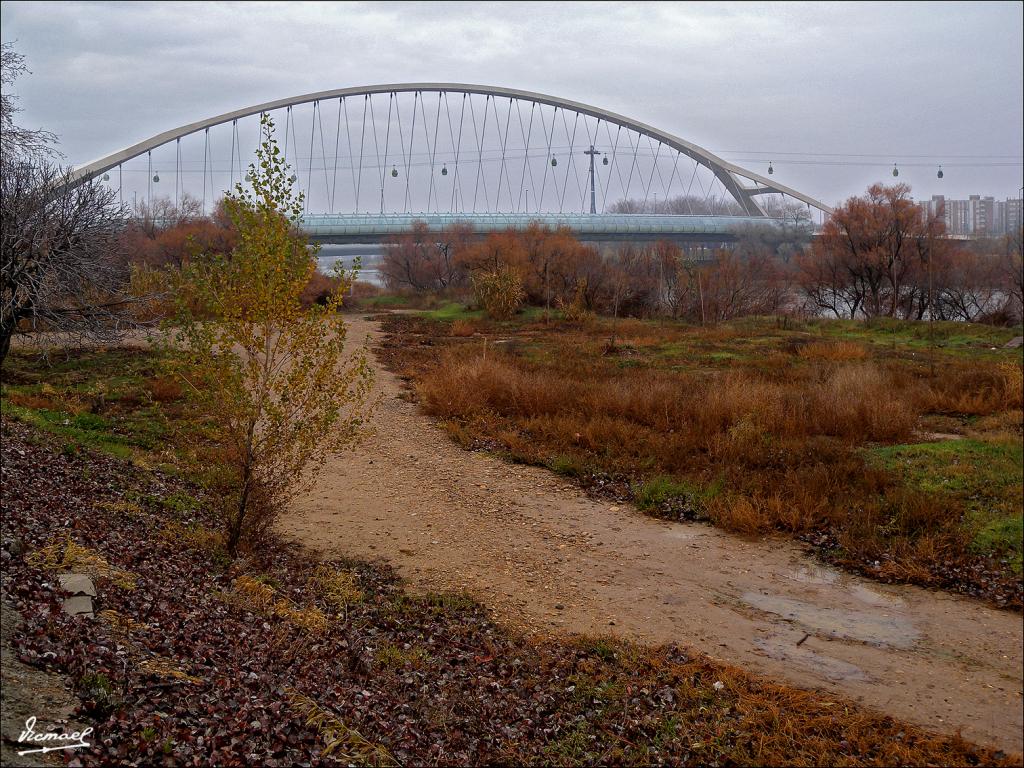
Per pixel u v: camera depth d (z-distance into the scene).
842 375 18.91
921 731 6.30
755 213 114.94
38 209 18.98
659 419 16.08
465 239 68.56
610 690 6.69
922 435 15.09
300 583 8.40
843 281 53.06
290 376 8.89
